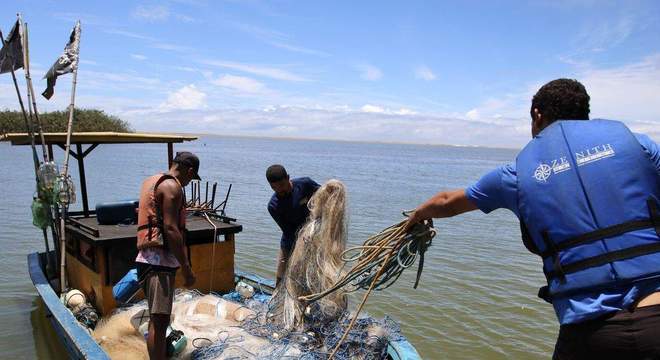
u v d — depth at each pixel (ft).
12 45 25.03
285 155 306.96
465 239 49.70
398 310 29.07
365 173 163.32
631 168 8.42
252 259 39.14
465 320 27.94
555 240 8.55
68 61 25.71
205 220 24.57
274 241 45.21
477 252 43.88
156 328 15.56
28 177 98.17
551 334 26.45
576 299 8.32
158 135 26.81
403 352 16.55
